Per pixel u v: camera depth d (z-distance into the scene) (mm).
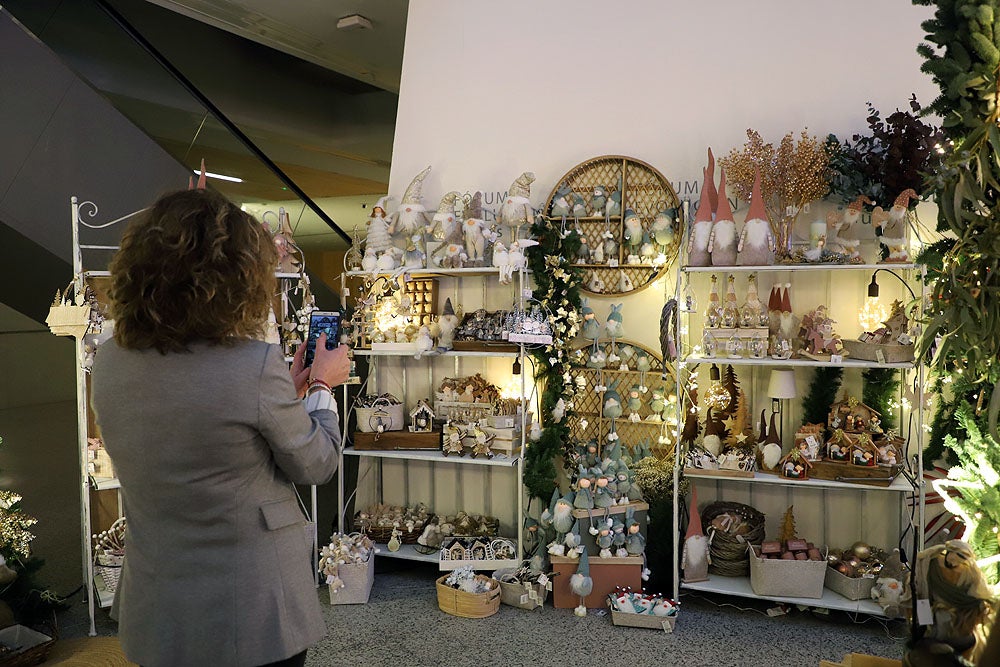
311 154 5363
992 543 2398
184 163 4676
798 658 2869
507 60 3904
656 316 3664
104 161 4203
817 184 3195
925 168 3023
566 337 3688
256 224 1399
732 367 3529
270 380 1357
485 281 3914
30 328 7859
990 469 2424
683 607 3344
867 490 3369
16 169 3916
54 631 2883
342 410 4332
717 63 3529
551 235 3646
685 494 3479
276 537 1406
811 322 3221
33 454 6066
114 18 4477
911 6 3238
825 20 3359
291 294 4336
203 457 1308
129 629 1372
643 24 3650
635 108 3672
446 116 4027
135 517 1392
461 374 3994
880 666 2240
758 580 3170
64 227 4090
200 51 4945
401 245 4148
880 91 3293
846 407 3213
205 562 1338
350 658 2881
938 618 1872
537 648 2963
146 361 1322
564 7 3795
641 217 3672
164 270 1268
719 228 3213
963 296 1922
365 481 4191
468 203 3793
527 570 3480
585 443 3684
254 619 1349
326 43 5273
